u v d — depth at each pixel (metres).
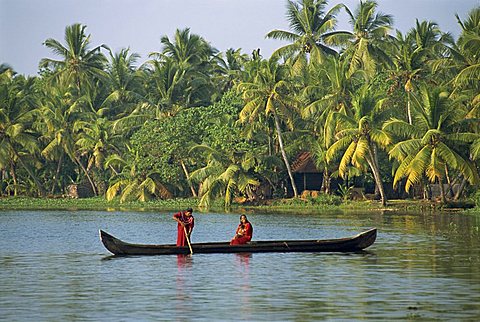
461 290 28.41
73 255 40.72
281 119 94.81
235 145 90.00
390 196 94.94
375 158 83.75
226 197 89.06
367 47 94.00
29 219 72.25
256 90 89.19
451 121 74.38
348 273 32.91
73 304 26.30
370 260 37.22
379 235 50.53
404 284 29.88
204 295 27.83
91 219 72.06
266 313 24.66
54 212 84.25
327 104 87.25
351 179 95.94
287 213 77.81
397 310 24.89
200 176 91.00
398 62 88.12
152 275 32.66
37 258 39.44
